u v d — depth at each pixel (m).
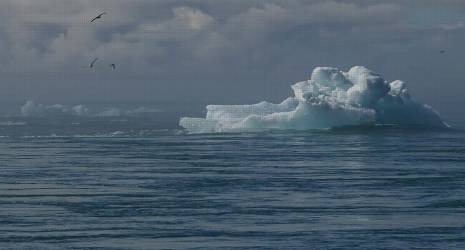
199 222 124.06
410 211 132.12
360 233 116.62
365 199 143.25
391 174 175.50
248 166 191.00
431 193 149.75
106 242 111.94
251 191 152.62
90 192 151.25
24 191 152.38
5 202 140.50
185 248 108.94
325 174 175.75
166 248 109.00
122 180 167.62
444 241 112.31
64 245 110.31
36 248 108.81
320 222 123.56
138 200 142.88
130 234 116.31
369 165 192.12
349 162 198.62
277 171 181.12
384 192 150.75
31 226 121.06
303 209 133.88
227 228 119.94
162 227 120.75
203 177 171.75
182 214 130.25
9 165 194.12
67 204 138.88
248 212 131.50
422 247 109.31
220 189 155.12
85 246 109.94
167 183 163.12
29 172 180.75
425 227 120.31
